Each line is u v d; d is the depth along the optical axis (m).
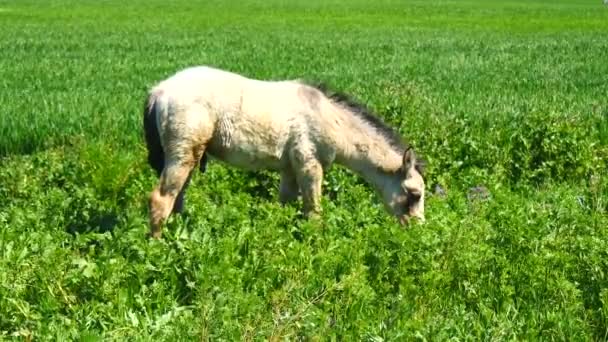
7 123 15.51
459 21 60.62
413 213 10.46
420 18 63.38
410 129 13.91
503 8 78.00
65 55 31.72
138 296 7.49
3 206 11.02
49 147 14.70
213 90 9.58
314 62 30.28
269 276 8.06
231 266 7.94
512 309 7.98
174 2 77.38
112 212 10.55
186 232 8.70
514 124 15.48
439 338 6.97
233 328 6.77
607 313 7.93
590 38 45.06
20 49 33.94
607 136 15.68
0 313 7.07
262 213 9.80
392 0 89.56
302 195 10.32
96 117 16.25
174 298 7.80
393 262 8.67
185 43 38.06
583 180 13.34
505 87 23.42
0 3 69.62
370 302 7.88
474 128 15.30
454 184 12.48
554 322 7.65
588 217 10.30
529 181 13.57
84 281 7.69
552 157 13.85
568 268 8.74
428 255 8.61
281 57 31.94
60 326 6.85
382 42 40.88
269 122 9.87
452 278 8.47
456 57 33.38
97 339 6.48
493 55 34.59
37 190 11.49
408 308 7.82
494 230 9.60
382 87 18.66
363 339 7.00
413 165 10.44
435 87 22.84
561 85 24.05
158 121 9.54
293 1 83.38
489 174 13.12
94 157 12.57
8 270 7.52
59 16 57.09
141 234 8.70
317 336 6.91
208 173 12.11
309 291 7.83
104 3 73.25
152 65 28.03
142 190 11.48
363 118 10.48
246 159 9.96
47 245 8.25
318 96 10.23
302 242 9.01
